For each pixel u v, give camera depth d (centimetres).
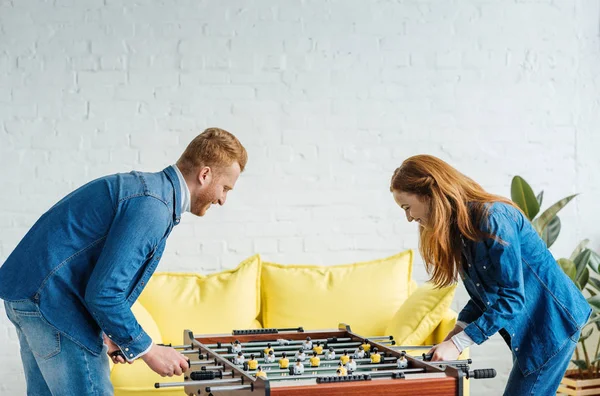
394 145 430
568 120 445
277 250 423
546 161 444
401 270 397
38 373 241
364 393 217
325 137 425
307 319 382
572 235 447
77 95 407
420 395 221
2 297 231
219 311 376
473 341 245
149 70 412
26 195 405
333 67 425
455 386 223
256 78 419
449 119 434
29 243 230
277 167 422
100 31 408
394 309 386
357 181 428
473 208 246
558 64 443
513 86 440
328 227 426
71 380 228
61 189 407
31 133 405
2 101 403
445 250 247
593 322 408
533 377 256
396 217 431
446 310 352
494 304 244
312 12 423
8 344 406
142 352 228
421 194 249
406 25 430
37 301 225
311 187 425
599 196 450
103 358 236
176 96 414
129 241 220
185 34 414
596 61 447
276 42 420
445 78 434
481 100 437
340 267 399
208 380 238
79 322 228
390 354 269
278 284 390
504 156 440
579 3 445
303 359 268
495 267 244
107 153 410
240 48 418
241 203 420
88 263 228
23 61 404
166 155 414
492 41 437
